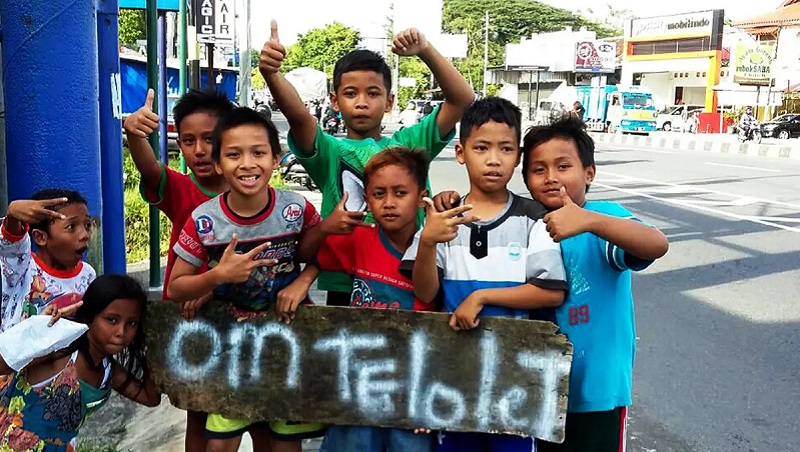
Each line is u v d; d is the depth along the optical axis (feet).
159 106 19.85
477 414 7.68
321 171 9.73
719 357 15.26
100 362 8.07
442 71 9.58
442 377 7.69
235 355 8.05
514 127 7.64
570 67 136.36
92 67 10.57
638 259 7.27
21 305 8.18
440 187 39.01
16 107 10.16
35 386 7.50
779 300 19.08
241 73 38.24
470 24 200.03
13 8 9.91
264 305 8.01
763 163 53.88
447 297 7.73
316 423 8.20
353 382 7.88
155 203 9.64
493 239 7.63
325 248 8.32
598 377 7.73
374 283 8.05
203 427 9.10
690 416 12.64
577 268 7.74
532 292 7.37
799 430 12.14
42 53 10.01
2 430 7.40
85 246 8.61
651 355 15.38
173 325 8.10
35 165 10.23
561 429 7.50
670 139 78.13
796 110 106.01
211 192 9.59
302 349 7.93
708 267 22.36
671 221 29.30
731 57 101.19
